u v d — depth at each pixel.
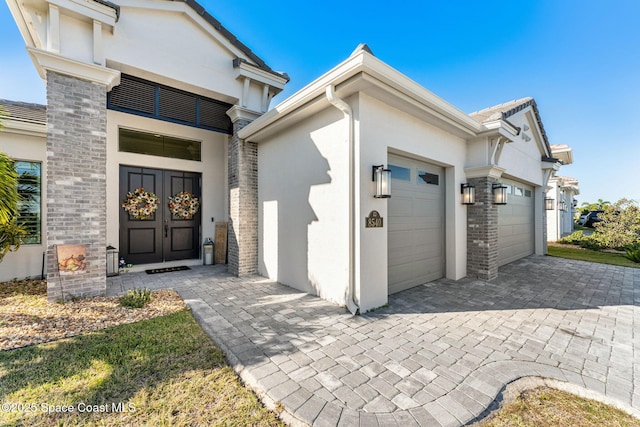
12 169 4.43
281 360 2.62
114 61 4.86
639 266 7.60
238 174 6.16
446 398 2.11
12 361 2.51
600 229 11.19
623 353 2.84
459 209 6.13
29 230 5.77
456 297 4.75
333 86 3.81
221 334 3.18
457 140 6.10
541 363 2.64
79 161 4.29
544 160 9.66
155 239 7.07
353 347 2.91
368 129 4.07
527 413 1.98
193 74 5.76
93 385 2.18
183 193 7.49
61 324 3.35
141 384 2.21
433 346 2.95
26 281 5.51
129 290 4.50
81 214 4.30
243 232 6.18
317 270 4.67
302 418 1.87
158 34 5.35
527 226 9.52
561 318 3.81
